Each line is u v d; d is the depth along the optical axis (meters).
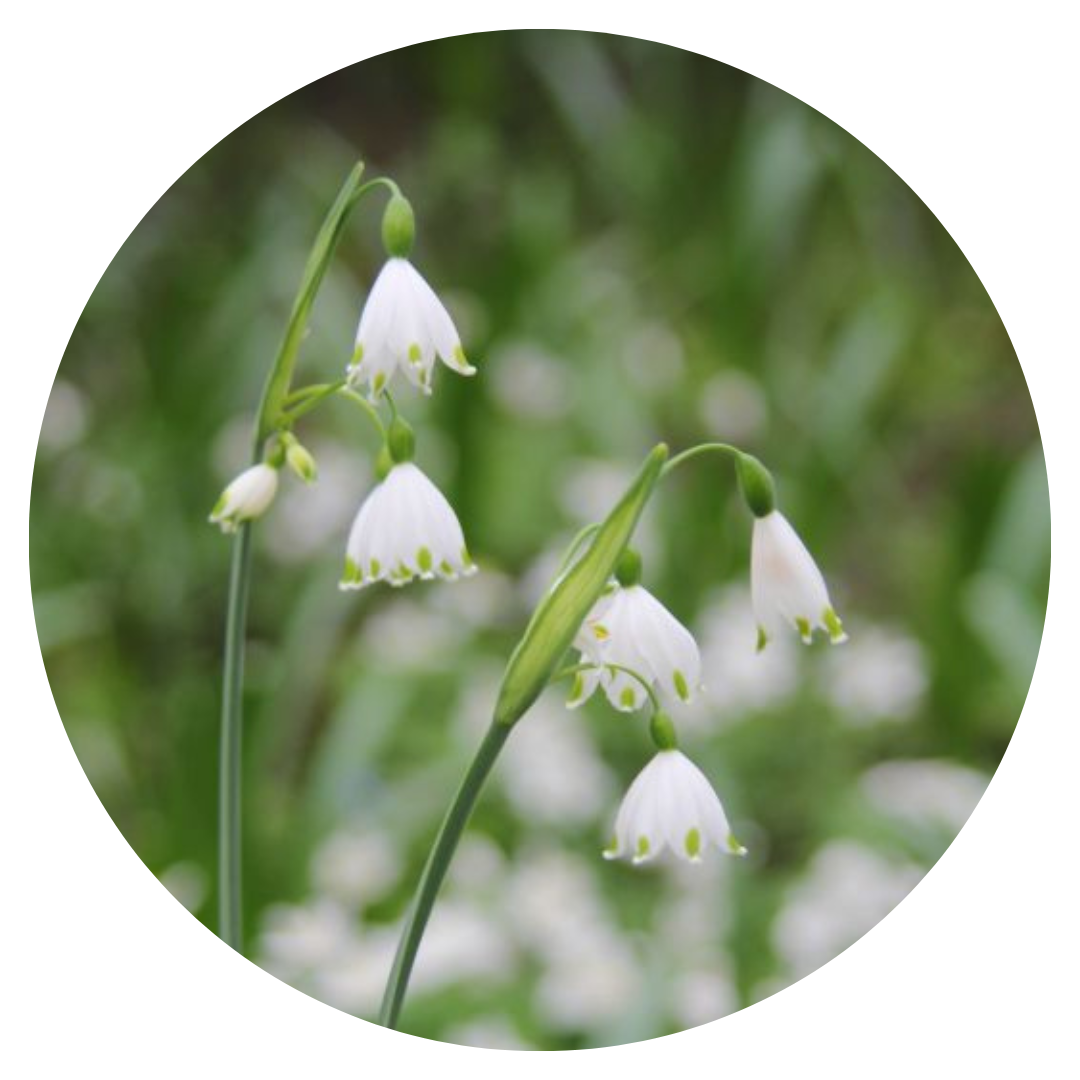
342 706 0.82
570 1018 0.74
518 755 0.81
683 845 0.62
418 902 0.64
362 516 0.64
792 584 0.63
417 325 0.63
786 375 0.94
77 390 0.93
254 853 0.80
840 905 0.77
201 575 0.88
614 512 0.61
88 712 0.86
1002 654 0.84
